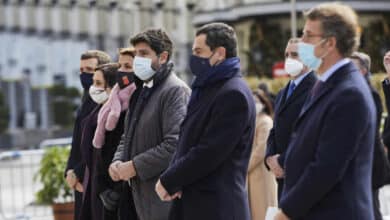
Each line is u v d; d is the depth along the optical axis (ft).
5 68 146.61
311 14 17.80
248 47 115.24
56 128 142.72
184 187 21.93
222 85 21.66
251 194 31.89
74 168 30.14
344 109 16.94
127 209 25.71
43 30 150.10
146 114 24.86
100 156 26.96
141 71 24.80
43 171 44.01
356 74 17.49
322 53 17.65
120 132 27.14
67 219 43.32
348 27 17.52
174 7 143.13
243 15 115.96
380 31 110.11
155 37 24.86
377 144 25.41
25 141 134.62
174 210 22.30
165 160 24.06
